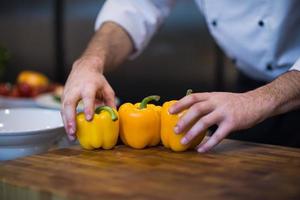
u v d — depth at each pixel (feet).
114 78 9.32
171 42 8.52
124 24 4.75
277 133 4.66
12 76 10.84
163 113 3.62
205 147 3.49
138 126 3.60
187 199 2.73
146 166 3.24
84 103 3.60
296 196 2.78
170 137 3.56
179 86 8.63
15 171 3.13
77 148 3.68
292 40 4.62
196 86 8.46
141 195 2.78
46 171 3.14
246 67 5.14
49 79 10.29
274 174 3.10
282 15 4.45
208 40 8.14
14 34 10.64
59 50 10.00
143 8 4.94
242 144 3.77
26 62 10.64
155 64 8.80
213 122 3.40
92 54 4.26
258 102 3.44
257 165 3.26
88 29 9.50
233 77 8.00
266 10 4.52
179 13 8.30
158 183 2.94
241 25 4.75
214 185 2.92
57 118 3.99
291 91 3.53
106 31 4.67
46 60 10.28
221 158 3.42
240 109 3.40
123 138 3.71
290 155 3.48
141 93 9.08
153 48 8.72
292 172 3.13
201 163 3.31
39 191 2.85
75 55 9.84
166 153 3.55
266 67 4.85
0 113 4.00
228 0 4.73
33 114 4.08
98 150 3.63
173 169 3.18
